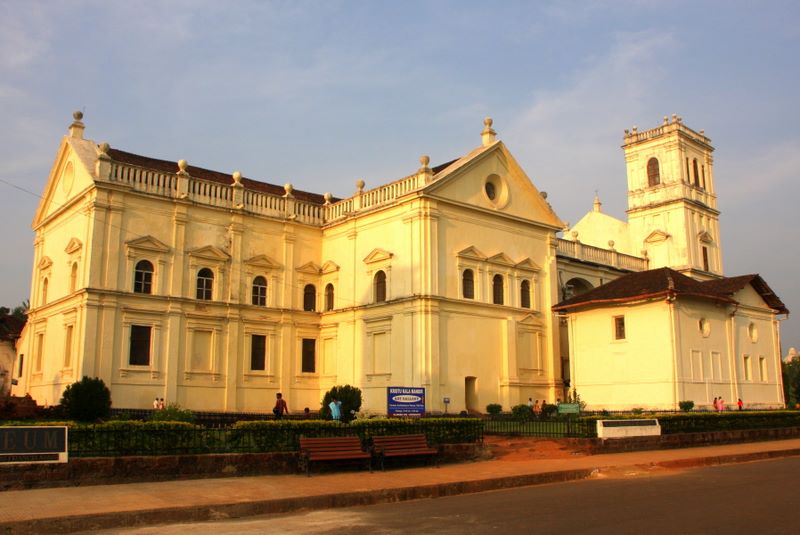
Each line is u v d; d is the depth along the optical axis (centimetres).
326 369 4072
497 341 3925
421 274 3600
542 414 3481
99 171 3388
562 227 4453
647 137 6334
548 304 4303
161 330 3503
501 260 4034
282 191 4569
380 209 3862
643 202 6278
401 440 1947
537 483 1770
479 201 3991
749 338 4044
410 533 1099
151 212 3556
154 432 1673
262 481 1634
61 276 3688
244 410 3728
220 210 3800
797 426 3369
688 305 3616
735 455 2327
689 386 3509
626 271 5488
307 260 4175
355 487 1530
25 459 1488
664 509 1283
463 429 2202
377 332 3791
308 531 1132
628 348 3653
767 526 1105
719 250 6369
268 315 3916
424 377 3488
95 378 3097
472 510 1318
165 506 1254
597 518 1196
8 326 5291
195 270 3666
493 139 4172
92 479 1543
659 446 2572
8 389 5097
